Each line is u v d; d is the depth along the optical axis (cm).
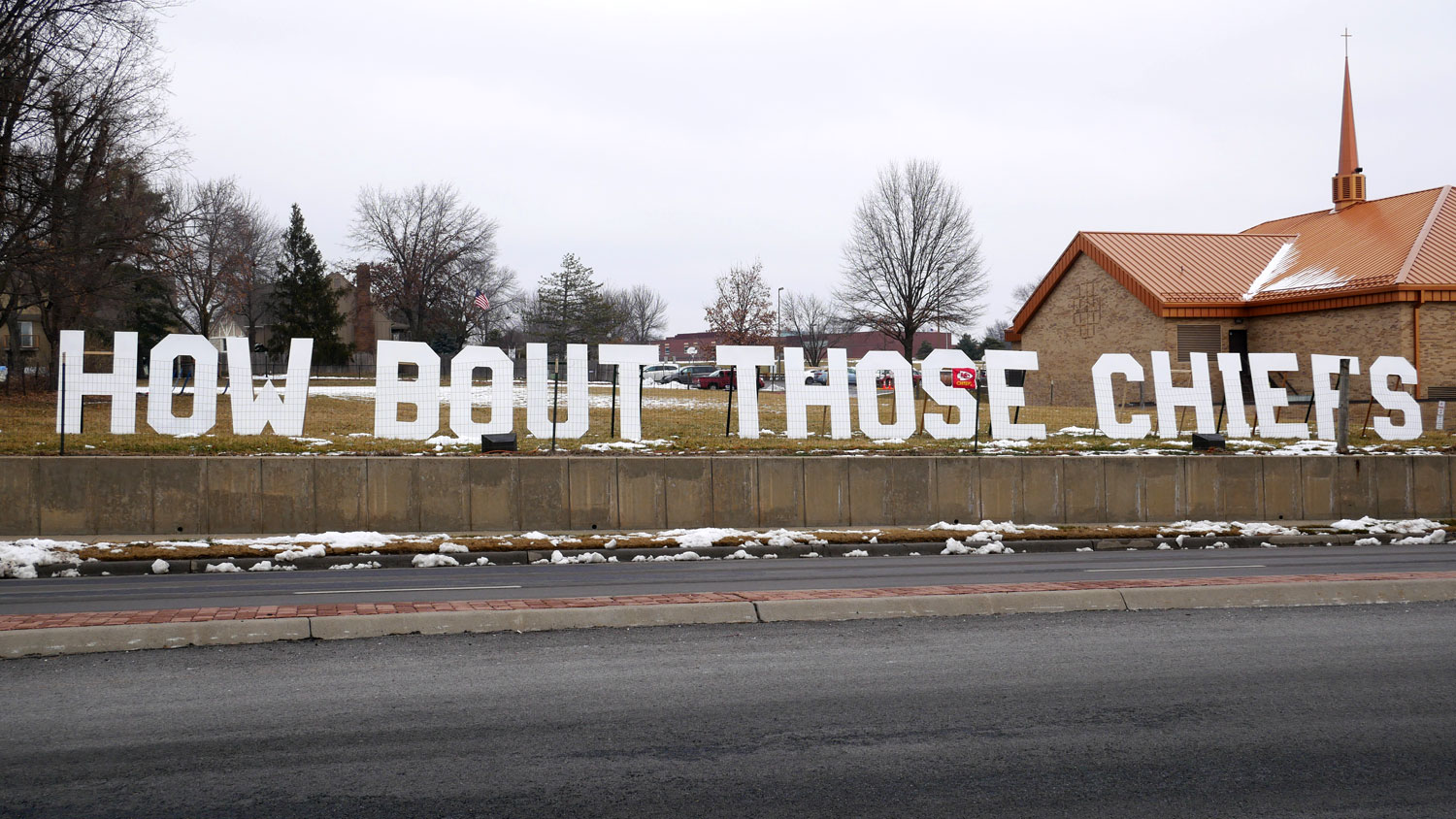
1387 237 3703
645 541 1798
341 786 578
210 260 6469
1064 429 2650
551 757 625
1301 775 603
